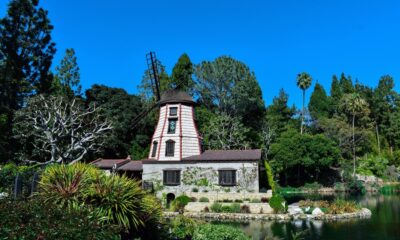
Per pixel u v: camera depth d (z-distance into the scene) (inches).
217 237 546.0
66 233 259.8
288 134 2367.1
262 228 928.9
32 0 1599.4
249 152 1481.3
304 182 2438.5
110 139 1823.3
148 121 2122.3
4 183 675.4
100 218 350.9
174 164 1453.0
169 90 1590.8
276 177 2379.4
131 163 1679.4
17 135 1378.0
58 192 404.5
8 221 259.4
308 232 864.9
